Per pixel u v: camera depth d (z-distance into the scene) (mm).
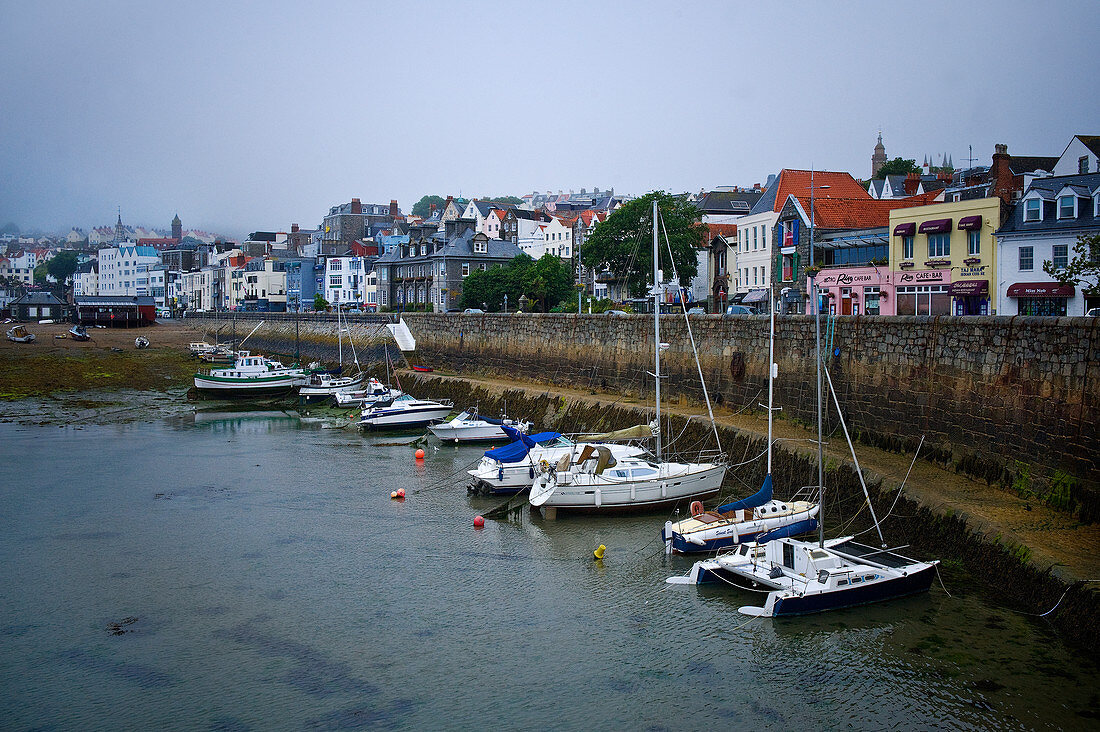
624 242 69562
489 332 66250
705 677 20031
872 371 33031
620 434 36625
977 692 18438
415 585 26141
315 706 19141
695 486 33594
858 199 59031
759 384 39156
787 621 22531
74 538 30859
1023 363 26078
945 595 22859
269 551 29422
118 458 45125
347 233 158125
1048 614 20703
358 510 34469
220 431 54781
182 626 23312
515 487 36750
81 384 72750
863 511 28531
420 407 54656
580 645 21828
